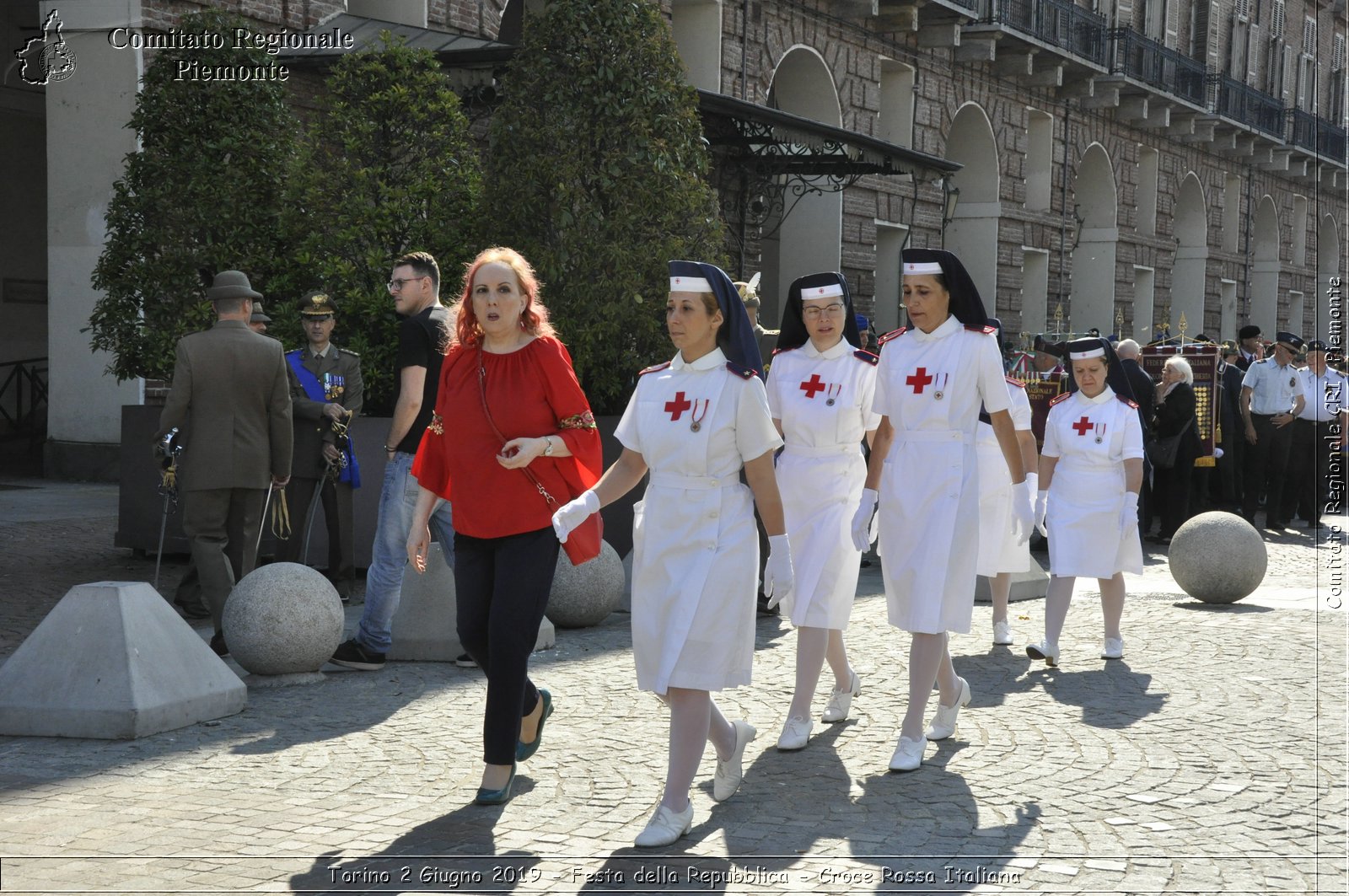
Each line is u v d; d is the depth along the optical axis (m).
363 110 10.93
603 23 10.80
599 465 5.17
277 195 11.16
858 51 25.05
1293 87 44.78
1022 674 7.50
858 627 8.73
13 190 22.48
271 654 6.83
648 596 4.75
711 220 11.12
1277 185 45.34
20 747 5.77
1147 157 37.50
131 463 10.82
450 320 6.92
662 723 6.20
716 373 4.77
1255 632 8.79
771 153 19.66
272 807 4.97
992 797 5.15
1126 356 14.26
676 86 11.10
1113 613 7.90
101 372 15.60
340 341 10.75
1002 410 5.79
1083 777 5.42
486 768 5.01
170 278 10.90
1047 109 31.92
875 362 6.13
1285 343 16.20
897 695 6.88
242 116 11.21
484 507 5.05
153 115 11.12
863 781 5.36
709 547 4.70
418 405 6.91
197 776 5.36
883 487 5.83
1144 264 37.50
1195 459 14.48
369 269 10.58
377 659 7.27
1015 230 30.73
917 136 27.00
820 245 24.72
